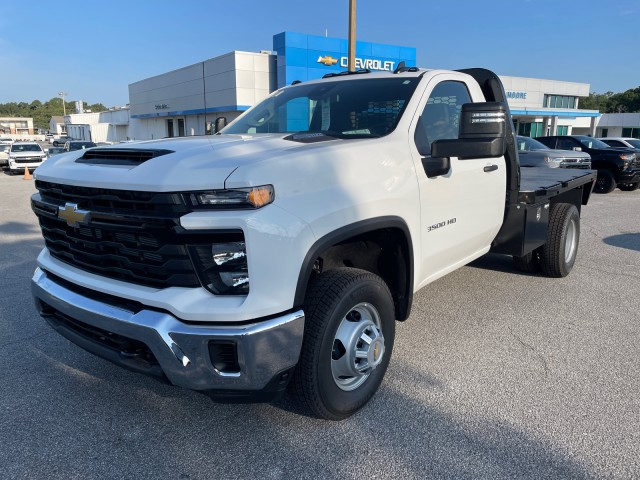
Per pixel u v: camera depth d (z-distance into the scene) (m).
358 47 27.31
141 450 2.79
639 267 6.59
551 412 3.14
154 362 2.54
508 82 42.56
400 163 3.21
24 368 3.75
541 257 5.82
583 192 6.97
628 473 2.59
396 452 2.76
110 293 2.63
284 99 4.23
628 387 3.45
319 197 2.61
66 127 94.06
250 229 2.31
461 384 3.48
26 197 15.46
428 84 3.74
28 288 5.66
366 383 3.10
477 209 4.15
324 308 2.70
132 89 44.03
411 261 3.33
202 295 2.40
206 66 31.48
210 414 3.13
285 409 3.17
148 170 2.45
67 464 2.68
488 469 2.62
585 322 4.63
